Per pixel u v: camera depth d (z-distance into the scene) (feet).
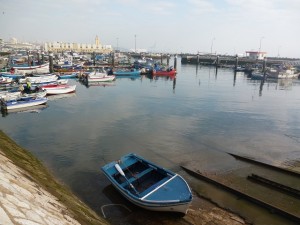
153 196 45.96
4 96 130.62
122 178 55.11
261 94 191.11
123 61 367.25
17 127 98.68
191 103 149.48
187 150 79.30
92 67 297.94
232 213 47.80
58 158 71.72
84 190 55.88
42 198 30.66
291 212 48.11
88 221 35.27
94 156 73.67
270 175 63.93
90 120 109.19
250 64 394.32
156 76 275.59
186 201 43.93
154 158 73.15
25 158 56.54
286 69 312.09
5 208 20.88
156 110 129.59
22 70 225.76
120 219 46.24
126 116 116.57
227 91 200.34
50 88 162.50
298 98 178.91
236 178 61.72
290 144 87.25
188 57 495.00
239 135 94.68
